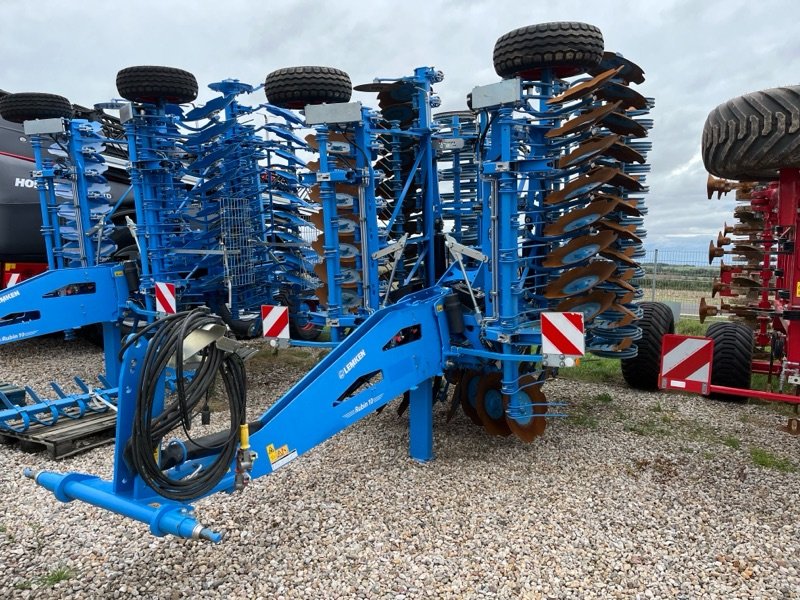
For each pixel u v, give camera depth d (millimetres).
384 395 3799
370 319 3785
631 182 4273
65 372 7395
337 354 3545
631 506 3654
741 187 6531
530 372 4773
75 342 9461
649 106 5059
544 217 4633
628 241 4965
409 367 3994
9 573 3049
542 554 3148
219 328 2688
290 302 8219
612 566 3031
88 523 3539
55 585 2934
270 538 3346
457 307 4262
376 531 3410
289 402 3223
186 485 2703
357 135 4645
